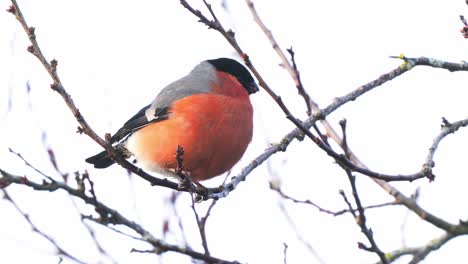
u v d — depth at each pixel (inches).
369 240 344.8
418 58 448.5
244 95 493.4
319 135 399.2
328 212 391.2
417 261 394.0
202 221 402.3
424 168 371.2
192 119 457.1
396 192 414.6
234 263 357.7
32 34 345.4
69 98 361.4
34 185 334.0
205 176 487.2
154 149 467.5
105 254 405.1
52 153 416.2
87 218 343.6
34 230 405.4
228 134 463.2
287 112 356.8
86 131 373.1
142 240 343.3
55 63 351.9
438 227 371.2
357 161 459.8
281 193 430.3
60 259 402.9
